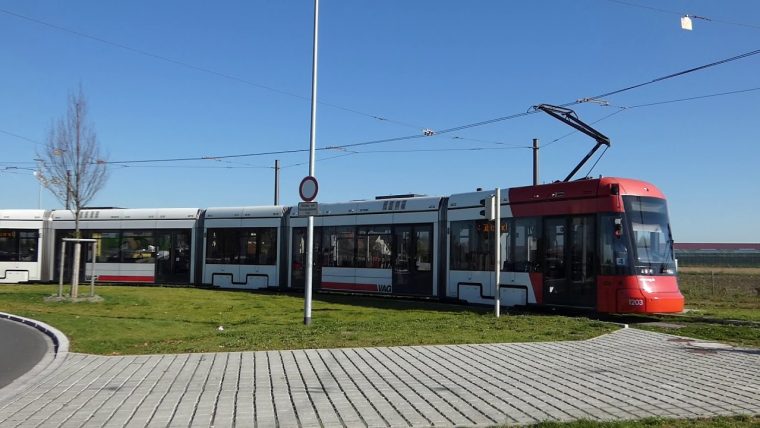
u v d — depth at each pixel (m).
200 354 11.04
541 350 11.38
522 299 19.19
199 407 7.36
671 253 17.50
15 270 31.30
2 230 31.52
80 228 31.36
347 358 10.55
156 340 13.05
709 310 21.11
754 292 29.91
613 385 8.46
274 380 8.84
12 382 8.93
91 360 10.62
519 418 6.73
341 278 25.34
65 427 6.53
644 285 16.61
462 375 9.14
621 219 17.00
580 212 17.83
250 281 28.28
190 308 20.22
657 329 14.73
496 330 13.93
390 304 21.64
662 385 8.45
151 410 7.24
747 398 7.68
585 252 17.56
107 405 7.49
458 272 21.42
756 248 112.94
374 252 24.38
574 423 6.42
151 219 30.61
